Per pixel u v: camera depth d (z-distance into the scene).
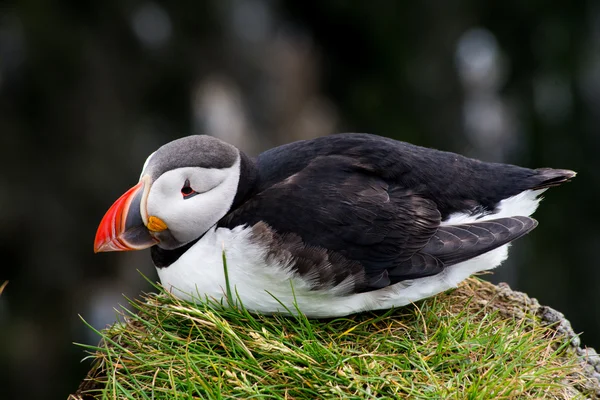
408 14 13.99
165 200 5.48
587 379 5.45
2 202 11.52
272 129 15.86
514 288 13.18
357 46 14.84
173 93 13.68
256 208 5.51
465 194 6.04
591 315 12.84
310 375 5.04
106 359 5.54
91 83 12.30
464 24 13.98
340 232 5.46
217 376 5.12
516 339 5.53
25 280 11.83
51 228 11.78
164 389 5.05
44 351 11.87
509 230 5.69
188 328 5.59
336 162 5.77
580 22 13.37
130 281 12.74
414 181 5.86
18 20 11.94
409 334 5.63
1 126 11.80
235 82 15.12
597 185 13.26
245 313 5.48
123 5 12.77
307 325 5.35
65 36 12.11
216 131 15.15
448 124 14.12
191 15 13.95
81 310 12.16
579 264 13.02
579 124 13.55
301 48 15.65
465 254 5.61
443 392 4.91
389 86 14.50
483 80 14.43
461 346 5.37
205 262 5.50
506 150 14.27
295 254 5.36
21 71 11.98
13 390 11.66
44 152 11.99
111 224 5.48
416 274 5.57
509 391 4.97
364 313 5.91
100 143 12.21
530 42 13.72
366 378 4.95
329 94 15.74
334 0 14.33
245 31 15.16
